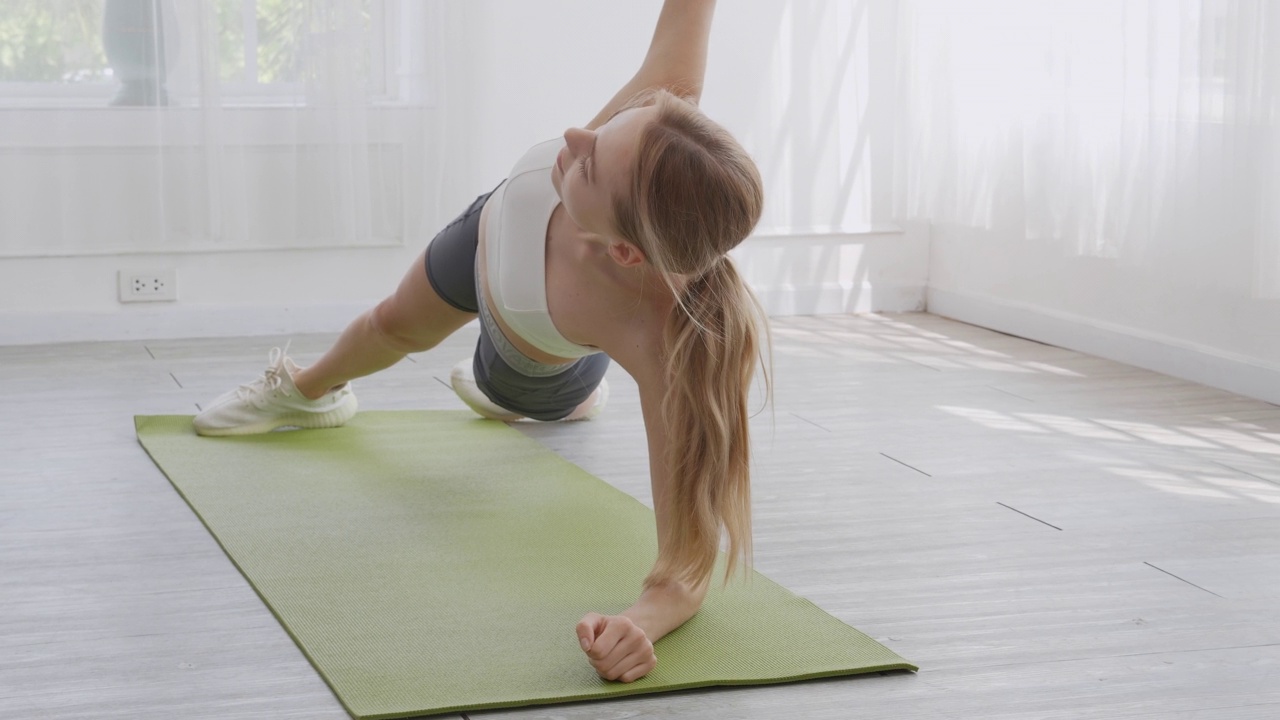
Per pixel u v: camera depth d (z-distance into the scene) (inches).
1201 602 69.2
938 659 60.9
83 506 82.9
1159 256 136.4
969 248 170.2
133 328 147.6
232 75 147.2
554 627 63.0
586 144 57.0
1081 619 66.5
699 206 53.7
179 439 99.8
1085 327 148.6
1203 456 101.7
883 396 123.6
